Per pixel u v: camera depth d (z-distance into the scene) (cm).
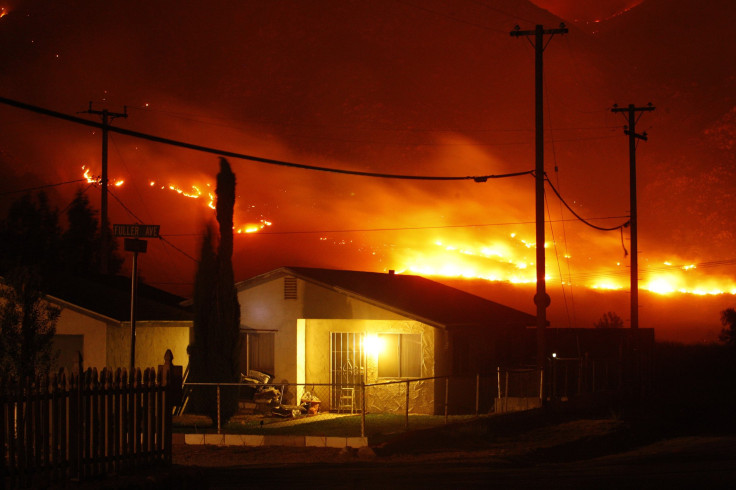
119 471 1003
